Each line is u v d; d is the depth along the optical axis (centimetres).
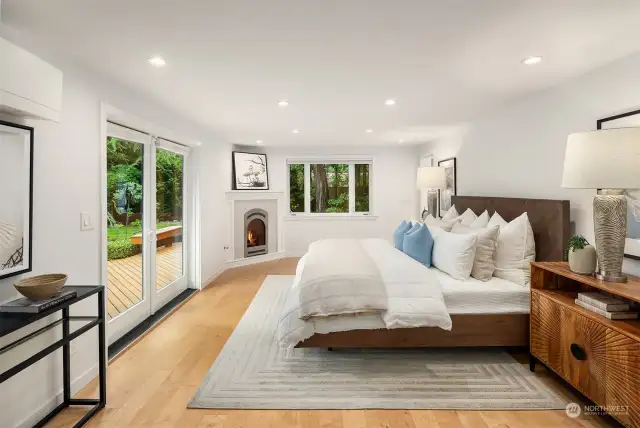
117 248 325
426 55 243
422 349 302
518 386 243
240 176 661
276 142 652
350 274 280
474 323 275
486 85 311
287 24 198
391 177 729
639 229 229
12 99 167
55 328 221
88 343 254
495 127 413
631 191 234
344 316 272
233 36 212
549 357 238
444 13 186
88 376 252
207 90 322
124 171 338
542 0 172
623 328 182
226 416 213
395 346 275
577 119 287
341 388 243
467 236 307
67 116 236
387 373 263
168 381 253
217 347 310
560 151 307
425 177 531
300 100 359
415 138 608
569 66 262
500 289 280
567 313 219
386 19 193
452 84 309
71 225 240
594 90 270
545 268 246
